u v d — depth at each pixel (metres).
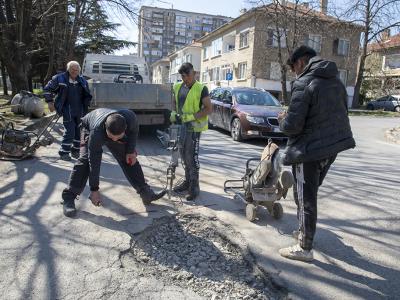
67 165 6.70
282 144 10.31
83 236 3.86
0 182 5.54
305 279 3.26
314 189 3.47
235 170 7.02
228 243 3.99
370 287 3.17
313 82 3.29
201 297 2.98
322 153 3.32
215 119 12.40
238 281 3.31
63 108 6.97
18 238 3.76
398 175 7.16
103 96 8.40
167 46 98.00
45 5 17.81
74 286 2.99
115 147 4.45
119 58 13.25
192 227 4.34
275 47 34.09
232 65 38.62
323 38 34.44
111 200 4.95
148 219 4.35
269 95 11.82
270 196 4.33
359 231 4.37
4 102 18.97
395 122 19.53
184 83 5.09
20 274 3.13
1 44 16.08
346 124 3.41
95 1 15.41
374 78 39.41
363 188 6.15
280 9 27.08
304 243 3.53
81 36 25.56
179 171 6.64
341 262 3.58
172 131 5.20
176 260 3.61
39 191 5.19
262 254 3.66
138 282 3.11
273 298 3.06
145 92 8.61
